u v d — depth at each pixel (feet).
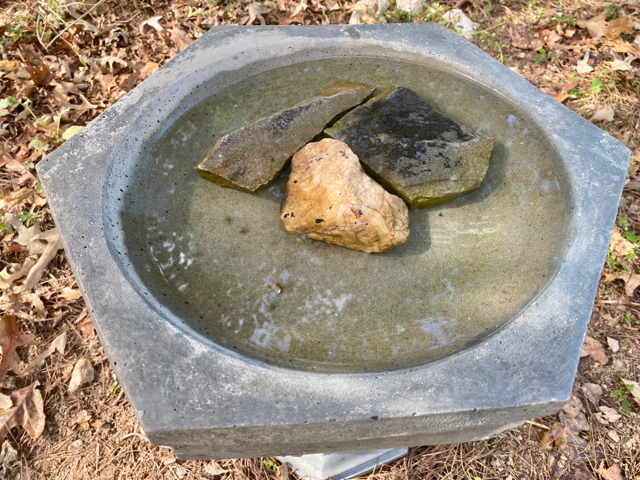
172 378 3.62
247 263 4.81
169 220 4.94
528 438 6.58
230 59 5.76
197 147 5.43
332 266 4.82
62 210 4.43
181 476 6.13
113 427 6.48
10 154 8.44
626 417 6.75
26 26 9.96
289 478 6.25
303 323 4.48
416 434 3.88
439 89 5.90
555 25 11.02
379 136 5.21
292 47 5.95
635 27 10.87
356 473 6.22
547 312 4.00
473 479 6.25
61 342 6.96
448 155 5.12
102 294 3.99
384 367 4.04
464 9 11.42
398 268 4.81
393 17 10.80
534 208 4.97
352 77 6.04
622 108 9.75
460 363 3.76
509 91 5.57
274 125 5.27
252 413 3.50
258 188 5.13
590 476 6.30
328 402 3.56
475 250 4.89
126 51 10.01
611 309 7.66
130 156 4.97
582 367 7.17
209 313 4.46
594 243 4.37
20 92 9.02
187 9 10.71
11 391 6.63
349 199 4.60
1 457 6.16
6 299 7.16
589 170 4.84
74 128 8.47
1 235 7.78
